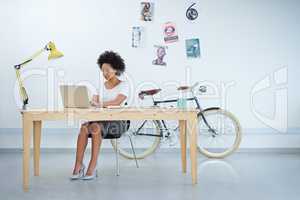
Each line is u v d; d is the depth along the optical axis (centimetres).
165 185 326
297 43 500
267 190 309
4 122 498
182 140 375
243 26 499
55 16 496
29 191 306
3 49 497
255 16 499
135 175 365
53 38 498
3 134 499
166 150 498
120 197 289
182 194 297
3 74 497
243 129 500
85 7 497
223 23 499
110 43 498
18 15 496
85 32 497
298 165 414
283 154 490
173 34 498
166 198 287
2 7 495
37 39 497
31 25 496
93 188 316
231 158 462
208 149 496
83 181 340
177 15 498
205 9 498
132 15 498
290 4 498
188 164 423
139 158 461
